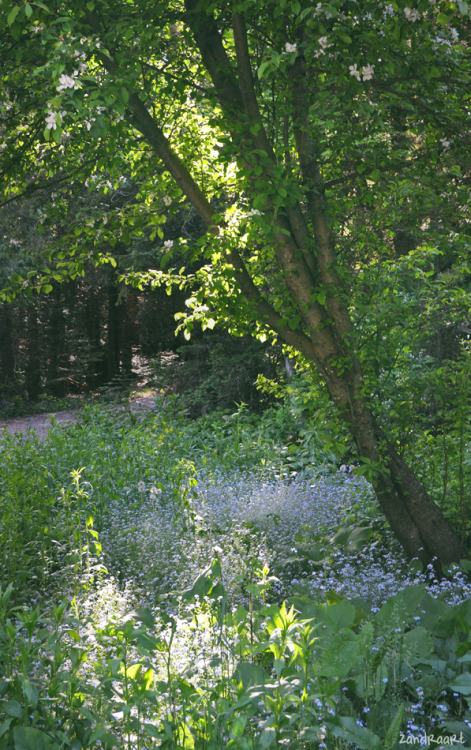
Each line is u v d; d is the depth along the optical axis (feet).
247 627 10.83
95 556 17.53
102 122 11.95
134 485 23.43
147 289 59.47
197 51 16.44
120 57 12.92
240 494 22.39
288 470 27.50
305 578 16.33
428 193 15.47
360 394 15.30
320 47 12.34
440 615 11.59
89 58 13.35
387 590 14.26
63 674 8.61
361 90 12.84
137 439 27.50
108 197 43.01
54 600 15.10
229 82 15.42
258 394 40.14
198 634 11.26
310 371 17.15
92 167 17.61
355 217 16.47
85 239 17.93
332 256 15.24
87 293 80.18
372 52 12.62
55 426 31.63
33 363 76.74
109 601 13.41
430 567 15.17
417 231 16.31
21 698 8.38
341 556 16.81
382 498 15.85
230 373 40.16
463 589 13.88
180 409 40.29
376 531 18.12
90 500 21.81
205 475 25.34
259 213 14.16
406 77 13.61
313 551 17.34
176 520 19.44
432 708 9.58
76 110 12.01
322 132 15.01
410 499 15.76
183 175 15.87
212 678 9.91
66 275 18.28
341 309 15.33
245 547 17.20
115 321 81.76
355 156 15.35
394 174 16.01
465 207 17.26
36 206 19.92
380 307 15.89
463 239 15.89
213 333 43.39
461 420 16.16
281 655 8.14
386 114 14.69
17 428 54.34
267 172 13.58
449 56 13.67
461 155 15.33
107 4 13.70
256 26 15.06
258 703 8.29
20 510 18.43
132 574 17.26
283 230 13.23
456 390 16.48
